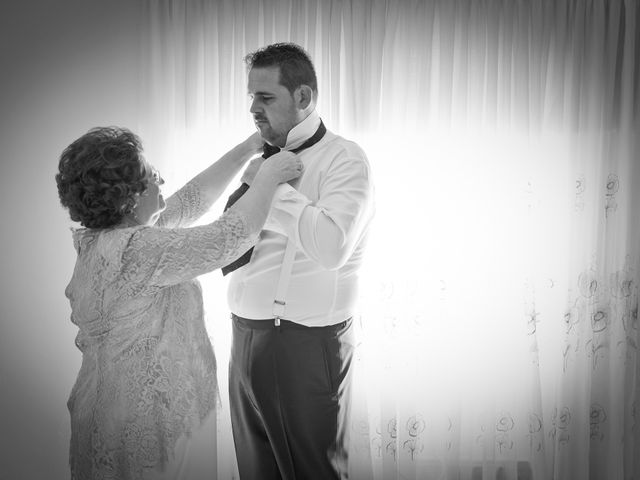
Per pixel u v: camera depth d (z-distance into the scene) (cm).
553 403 275
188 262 160
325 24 258
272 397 197
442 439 275
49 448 279
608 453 272
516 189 266
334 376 199
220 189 213
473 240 267
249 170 197
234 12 260
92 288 162
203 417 171
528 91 262
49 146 268
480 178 265
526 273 267
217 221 165
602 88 260
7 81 263
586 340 268
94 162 158
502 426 274
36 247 271
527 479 278
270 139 200
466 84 261
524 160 265
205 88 263
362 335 268
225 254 163
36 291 273
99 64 266
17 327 273
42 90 265
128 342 163
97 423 164
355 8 257
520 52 261
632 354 269
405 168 265
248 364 199
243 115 264
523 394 271
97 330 164
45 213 270
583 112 262
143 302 162
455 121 264
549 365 274
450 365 271
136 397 162
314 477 203
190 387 168
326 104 262
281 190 180
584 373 268
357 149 194
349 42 258
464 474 279
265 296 195
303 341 195
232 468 273
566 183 267
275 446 202
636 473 274
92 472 165
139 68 262
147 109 262
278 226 190
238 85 262
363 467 271
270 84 191
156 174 173
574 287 267
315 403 197
